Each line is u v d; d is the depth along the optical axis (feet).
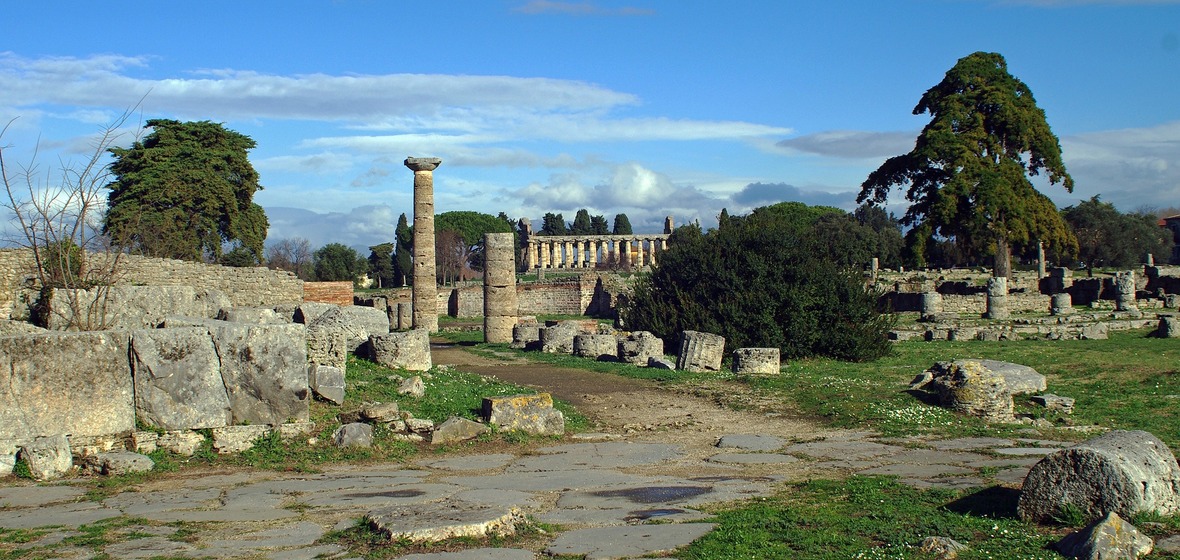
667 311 121.39
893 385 84.38
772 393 79.41
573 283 259.39
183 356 53.01
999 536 33.32
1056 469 35.40
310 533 35.88
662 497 43.04
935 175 215.10
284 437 54.39
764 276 118.21
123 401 51.31
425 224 165.78
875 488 43.65
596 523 37.47
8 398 48.96
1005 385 69.82
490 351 133.28
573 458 54.44
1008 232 211.41
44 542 34.63
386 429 56.95
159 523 37.83
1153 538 31.76
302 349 56.03
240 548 33.71
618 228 547.08
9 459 47.88
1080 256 313.94
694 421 68.80
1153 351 113.39
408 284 362.94
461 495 43.09
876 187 224.12
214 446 52.49
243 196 211.61
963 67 216.74
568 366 107.24
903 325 168.76
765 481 47.16
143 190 181.57
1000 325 157.89
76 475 48.34
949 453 55.11
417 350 78.84
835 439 61.05
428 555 32.12
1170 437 61.05
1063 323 156.76
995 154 216.54
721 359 103.55
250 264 223.51
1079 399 77.77
